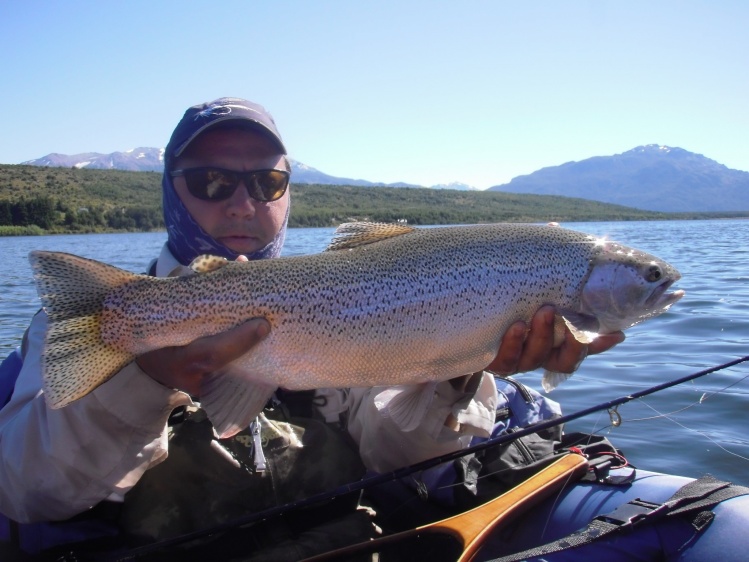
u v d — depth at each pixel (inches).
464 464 26.7
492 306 24.6
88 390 19.4
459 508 26.4
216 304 22.1
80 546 21.7
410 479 27.8
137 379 19.9
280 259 23.5
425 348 23.8
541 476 25.2
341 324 23.1
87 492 20.2
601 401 48.4
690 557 20.7
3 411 21.3
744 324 74.4
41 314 24.7
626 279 26.7
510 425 29.7
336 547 22.5
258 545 22.5
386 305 23.4
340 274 23.4
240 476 22.6
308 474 23.7
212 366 20.9
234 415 21.5
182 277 22.1
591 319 25.9
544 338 24.9
